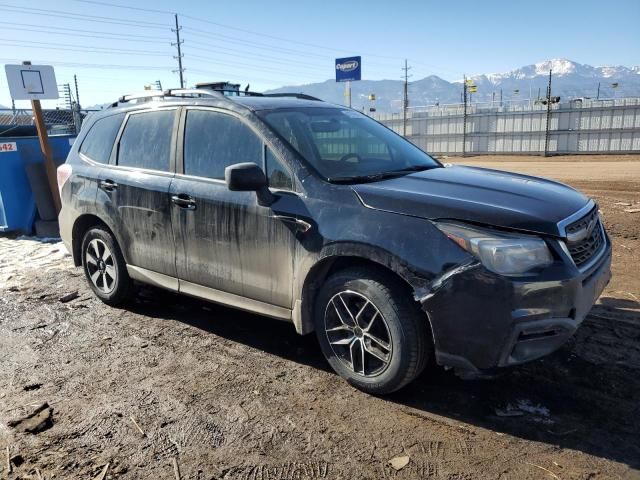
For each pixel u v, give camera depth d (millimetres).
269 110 3908
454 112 48781
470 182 3479
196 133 4137
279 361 3838
